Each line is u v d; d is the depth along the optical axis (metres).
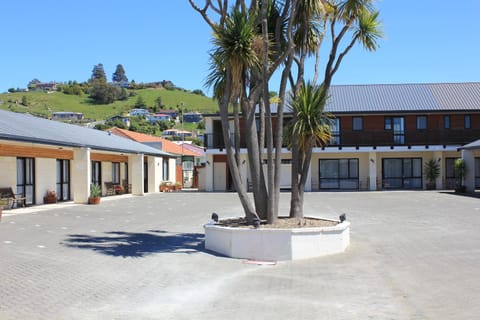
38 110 112.81
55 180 21.86
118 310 5.96
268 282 7.40
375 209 18.20
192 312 5.91
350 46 10.98
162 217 16.12
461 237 11.14
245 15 9.24
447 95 34.78
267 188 10.49
